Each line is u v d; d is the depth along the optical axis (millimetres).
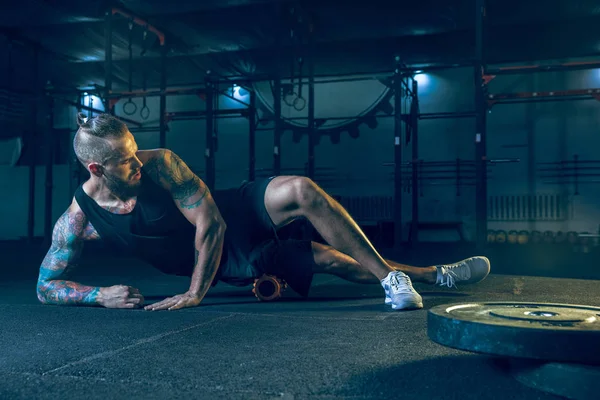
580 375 1152
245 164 13484
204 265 2662
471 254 7840
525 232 11586
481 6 7656
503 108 12047
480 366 1468
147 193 2547
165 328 2066
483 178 7508
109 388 1290
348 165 12805
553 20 9695
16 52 11281
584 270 5035
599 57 11531
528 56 10992
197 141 13789
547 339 1177
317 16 9852
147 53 11383
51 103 10531
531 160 11867
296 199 2615
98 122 2348
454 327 1303
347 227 2621
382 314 2406
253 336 1899
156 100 14109
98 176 2471
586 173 11586
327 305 2729
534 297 2957
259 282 2875
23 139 14148
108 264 6430
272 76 9719
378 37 10609
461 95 12273
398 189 8805
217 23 10117
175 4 9383
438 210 12336
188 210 2627
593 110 11625
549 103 11805
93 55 11586
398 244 8828
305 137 13102
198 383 1327
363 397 1214
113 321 2230
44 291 2725
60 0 9219
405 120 10859
